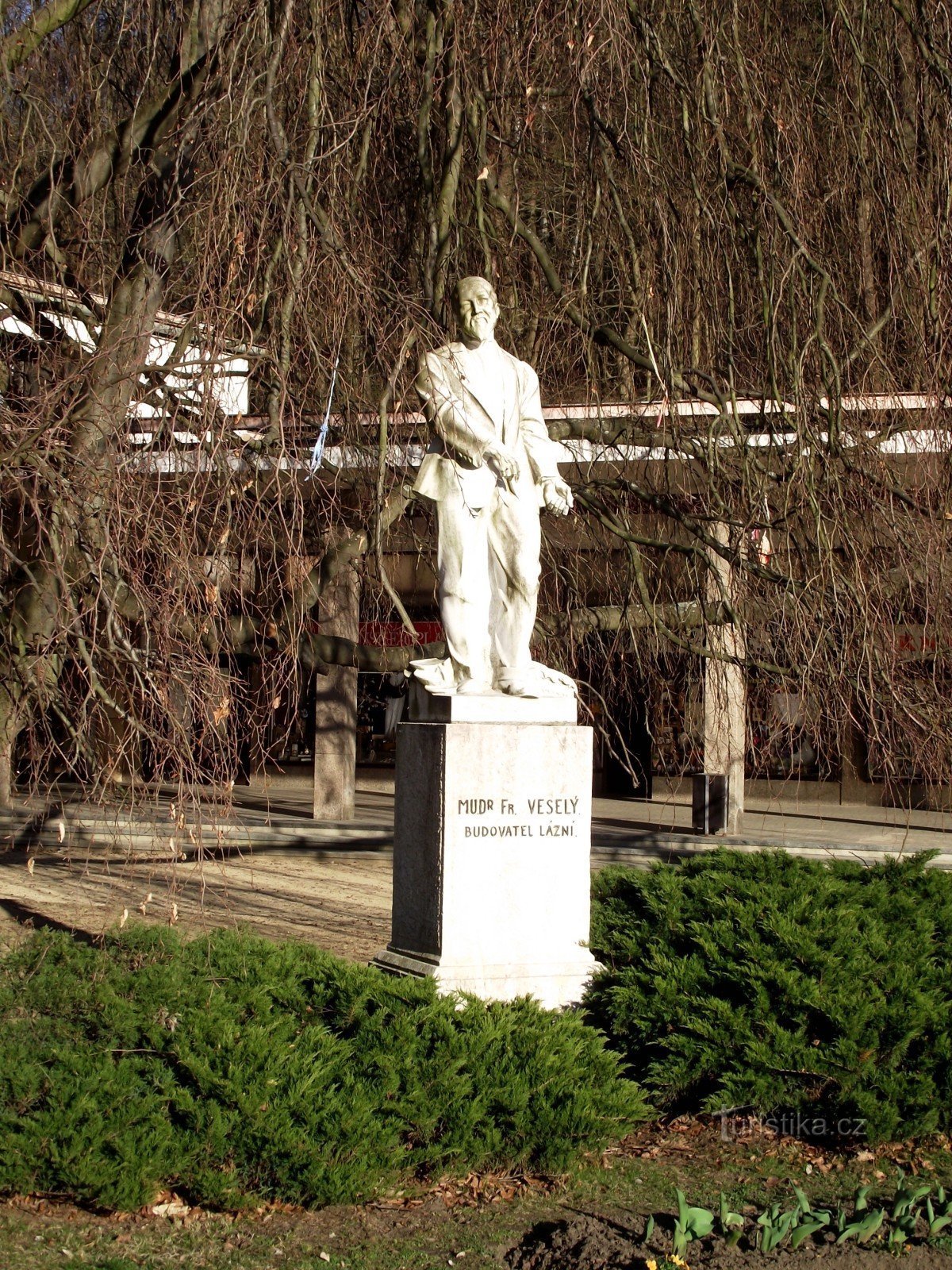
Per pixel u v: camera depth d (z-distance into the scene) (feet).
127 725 21.29
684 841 59.21
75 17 27.99
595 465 39.45
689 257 31.12
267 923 39.50
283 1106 18.38
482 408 26.58
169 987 22.34
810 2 33.88
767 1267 16.06
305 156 26.66
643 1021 22.76
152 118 27.53
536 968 25.84
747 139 31.04
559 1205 18.90
